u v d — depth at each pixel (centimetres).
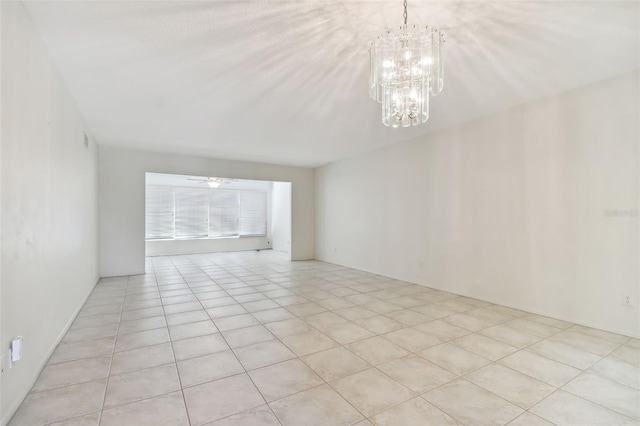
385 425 164
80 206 361
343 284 500
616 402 184
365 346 262
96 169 512
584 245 305
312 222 793
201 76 281
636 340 270
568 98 316
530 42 229
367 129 452
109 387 199
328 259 737
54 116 253
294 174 764
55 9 189
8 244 166
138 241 582
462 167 424
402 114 243
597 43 230
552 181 329
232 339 277
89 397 188
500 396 191
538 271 342
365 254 615
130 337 281
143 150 581
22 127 186
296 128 446
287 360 237
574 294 313
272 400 186
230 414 173
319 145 549
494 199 384
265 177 724
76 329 300
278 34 218
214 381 207
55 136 256
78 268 349
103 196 551
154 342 271
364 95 325
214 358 241
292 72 275
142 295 432
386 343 269
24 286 187
